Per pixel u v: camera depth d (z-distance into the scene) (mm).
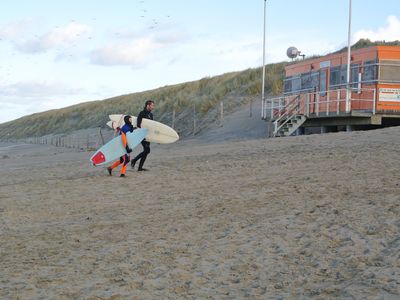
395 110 24328
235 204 10133
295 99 28859
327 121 27219
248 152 18547
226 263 6816
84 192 12969
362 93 25078
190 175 14398
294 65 31156
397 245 6824
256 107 41250
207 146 23250
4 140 88938
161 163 17547
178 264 6875
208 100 47531
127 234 8641
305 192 10539
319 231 7770
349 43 25375
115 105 72750
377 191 9898
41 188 14039
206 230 8461
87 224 9625
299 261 6691
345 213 8531
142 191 12594
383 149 15430
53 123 81750
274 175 13156
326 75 27672
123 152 15031
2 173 20078
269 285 5980
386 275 5891
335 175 12148
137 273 6633
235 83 49250
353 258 6555
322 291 5656
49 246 8242
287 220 8508
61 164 22203
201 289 5977
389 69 24156
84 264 7141
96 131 63969
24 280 6551
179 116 49344
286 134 27172
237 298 5652
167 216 9742
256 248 7309
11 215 10781
